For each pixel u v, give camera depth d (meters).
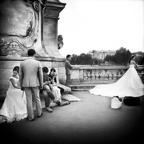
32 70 3.17
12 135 2.54
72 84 7.73
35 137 2.46
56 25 7.57
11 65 5.07
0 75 4.93
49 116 3.50
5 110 3.29
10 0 5.08
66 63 6.51
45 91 3.96
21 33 5.38
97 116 3.48
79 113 3.71
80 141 2.32
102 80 8.49
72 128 2.82
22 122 3.14
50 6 7.12
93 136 2.49
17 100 3.47
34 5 5.68
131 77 5.16
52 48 7.43
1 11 4.98
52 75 4.56
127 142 2.28
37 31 5.95
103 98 5.35
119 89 5.37
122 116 3.47
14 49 5.19
